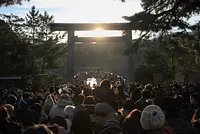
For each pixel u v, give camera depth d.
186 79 30.55
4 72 38.66
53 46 49.31
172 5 15.47
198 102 8.51
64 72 76.00
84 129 4.88
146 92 8.50
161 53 30.73
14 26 48.38
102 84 7.99
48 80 44.47
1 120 4.96
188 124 4.81
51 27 43.88
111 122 5.31
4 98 12.61
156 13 16.05
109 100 7.81
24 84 33.53
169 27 15.35
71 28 43.62
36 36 50.59
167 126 4.46
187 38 16.17
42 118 7.41
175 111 4.82
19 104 9.85
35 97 12.77
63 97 8.52
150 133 3.98
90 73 106.19
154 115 3.95
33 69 42.38
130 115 5.58
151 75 42.16
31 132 2.79
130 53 16.84
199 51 17.36
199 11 14.36
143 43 16.72
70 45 44.72
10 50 39.72
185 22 15.20
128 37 40.41
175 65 40.47
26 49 41.59
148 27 15.61
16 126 5.07
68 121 6.76
